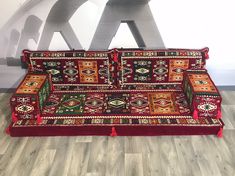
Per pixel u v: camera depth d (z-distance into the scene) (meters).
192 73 3.00
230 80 3.52
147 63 3.07
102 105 2.92
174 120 2.71
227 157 2.49
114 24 3.20
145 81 3.18
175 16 3.14
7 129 2.79
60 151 2.58
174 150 2.57
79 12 3.15
